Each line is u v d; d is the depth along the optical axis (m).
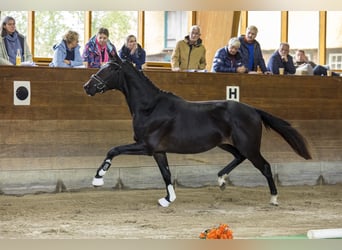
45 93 9.77
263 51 14.09
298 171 11.19
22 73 9.66
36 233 6.86
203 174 10.55
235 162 9.26
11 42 10.03
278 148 11.09
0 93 9.54
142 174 10.20
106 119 10.12
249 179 10.83
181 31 13.23
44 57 12.20
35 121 9.72
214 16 13.28
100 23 12.59
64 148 9.82
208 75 10.63
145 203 9.03
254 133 8.84
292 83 11.23
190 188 10.45
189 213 8.35
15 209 8.34
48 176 9.66
